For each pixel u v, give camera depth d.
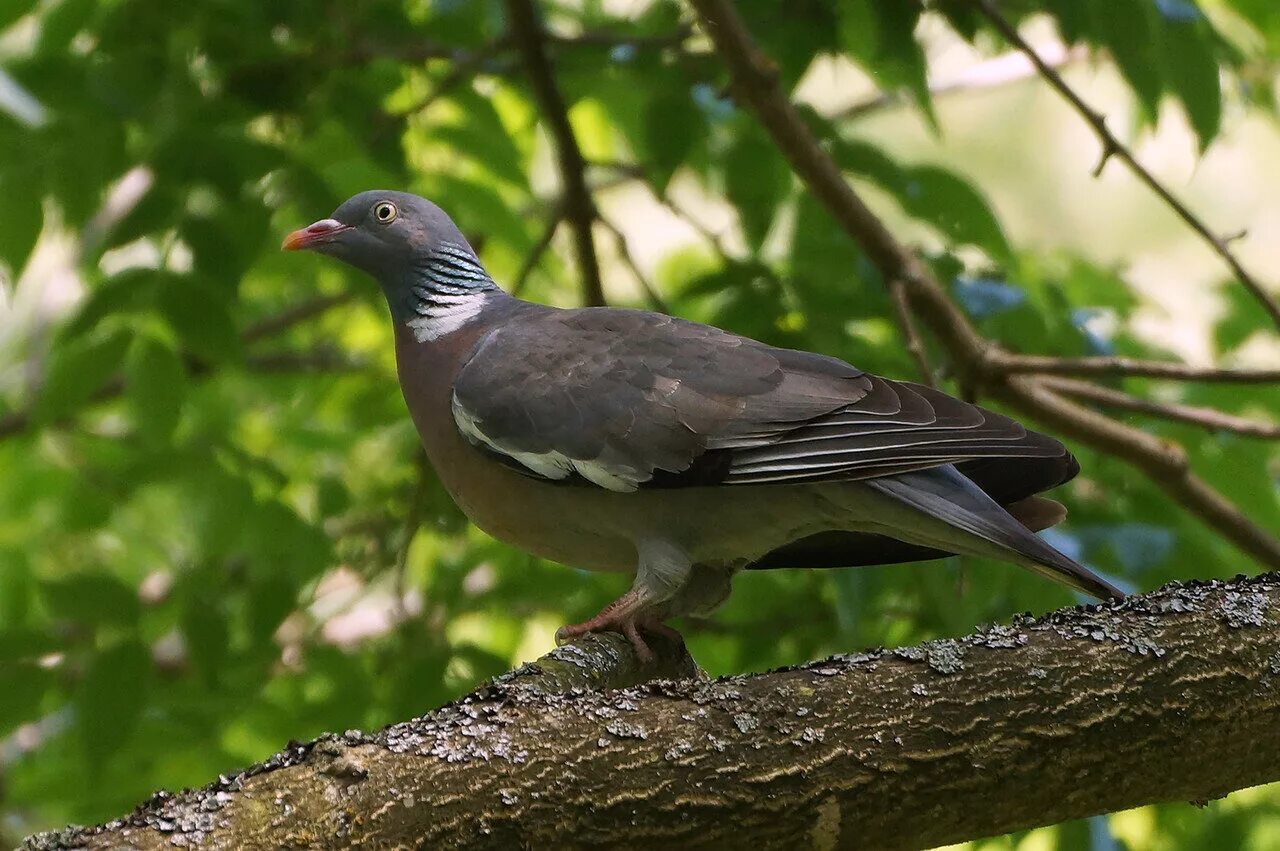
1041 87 17.78
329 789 5.25
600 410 7.88
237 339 9.79
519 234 11.96
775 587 11.12
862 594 9.52
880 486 7.57
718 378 7.85
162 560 12.86
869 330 12.04
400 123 10.70
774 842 5.52
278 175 10.34
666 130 10.76
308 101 10.40
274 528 10.92
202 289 9.76
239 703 10.32
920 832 5.64
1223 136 11.60
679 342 8.09
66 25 10.58
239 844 5.08
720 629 11.04
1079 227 17.92
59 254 13.98
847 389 7.76
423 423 8.72
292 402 13.90
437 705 10.20
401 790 5.28
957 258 10.75
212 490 10.91
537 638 12.80
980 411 7.63
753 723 5.59
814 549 8.89
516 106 13.01
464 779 5.34
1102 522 10.12
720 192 12.02
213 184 9.75
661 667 7.71
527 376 8.09
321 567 10.99
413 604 12.54
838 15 10.13
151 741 10.15
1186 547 10.18
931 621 10.69
